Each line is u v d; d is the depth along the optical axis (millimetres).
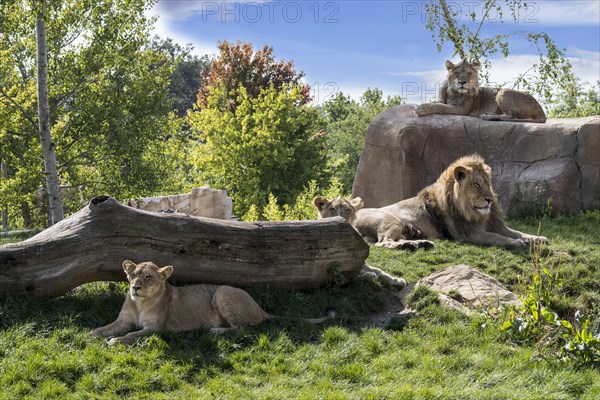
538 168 14039
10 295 7574
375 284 8977
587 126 13867
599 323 8289
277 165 29766
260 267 8188
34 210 29422
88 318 7445
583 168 13828
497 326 7820
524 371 6777
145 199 14992
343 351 7086
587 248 10820
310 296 8430
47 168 19562
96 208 7801
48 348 6695
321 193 29328
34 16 19156
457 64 15359
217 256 8023
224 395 6020
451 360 6930
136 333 6977
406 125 14930
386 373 6609
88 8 22500
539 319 7695
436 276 9414
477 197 11258
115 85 23781
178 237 7898
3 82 24328
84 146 25156
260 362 6820
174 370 6453
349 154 40344
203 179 31344
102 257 7730
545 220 13312
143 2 23375
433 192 11984
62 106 24906
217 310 7473
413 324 7980
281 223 8391
